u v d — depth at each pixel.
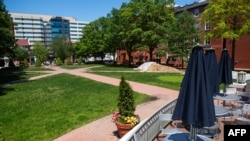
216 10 26.78
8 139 8.02
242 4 26.30
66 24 179.50
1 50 24.12
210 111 4.23
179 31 34.72
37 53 80.25
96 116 10.52
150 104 12.66
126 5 46.88
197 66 4.32
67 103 13.34
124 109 7.72
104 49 58.66
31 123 9.73
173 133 5.81
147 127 5.92
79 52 68.44
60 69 42.84
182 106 4.35
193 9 46.31
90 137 8.05
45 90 18.44
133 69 38.19
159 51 38.31
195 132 4.97
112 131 8.55
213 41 38.81
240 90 12.94
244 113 7.94
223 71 9.32
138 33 39.66
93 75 28.97
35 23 170.12
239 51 36.44
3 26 22.55
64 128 9.03
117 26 46.97
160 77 24.83
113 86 19.31
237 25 27.45
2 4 23.45
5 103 13.95
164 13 39.97
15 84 22.78
